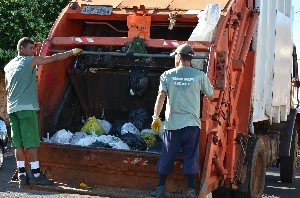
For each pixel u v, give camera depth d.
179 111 6.23
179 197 6.32
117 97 7.91
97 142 7.04
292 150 11.21
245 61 7.75
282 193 10.22
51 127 7.58
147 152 6.62
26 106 6.68
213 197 8.29
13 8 17.03
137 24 7.67
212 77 6.68
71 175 7.04
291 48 10.55
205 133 6.43
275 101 9.34
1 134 12.30
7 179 10.95
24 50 6.88
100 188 6.76
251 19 8.05
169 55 7.10
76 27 8.24
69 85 7.96
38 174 6.76
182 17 7.50
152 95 7.74
